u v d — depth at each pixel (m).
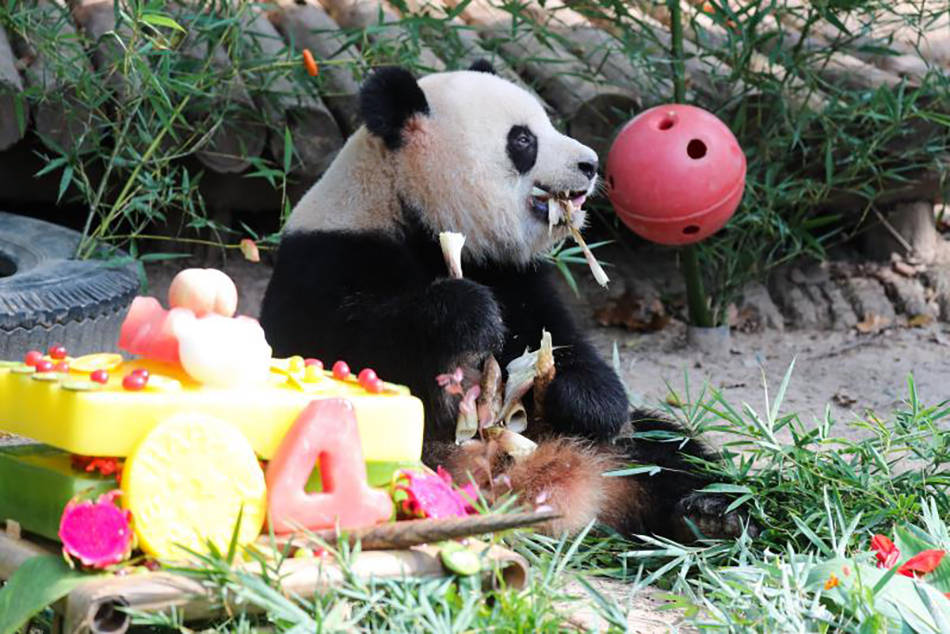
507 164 8.29
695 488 8.25
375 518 5.66
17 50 12.20
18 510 5.54
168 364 5.76
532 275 8.96
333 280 7.97
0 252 11.05
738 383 12.48
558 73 12.42
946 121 12.68
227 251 13.91
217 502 5.32
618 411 8.27
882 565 6.78
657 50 13.84
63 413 5.22
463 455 7.73
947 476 8.20
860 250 15.45
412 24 11.95
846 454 9.25
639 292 14.49
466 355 7.79
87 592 4.91
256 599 5.05
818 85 13.63
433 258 8.40
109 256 11.30
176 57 11.57
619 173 10.89
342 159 8.45
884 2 14.41
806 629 6.15
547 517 5.52
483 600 5.66
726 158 10.78
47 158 11.49
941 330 14.24
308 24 13.56
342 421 5.58
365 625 5.56
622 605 6.92
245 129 12.20
